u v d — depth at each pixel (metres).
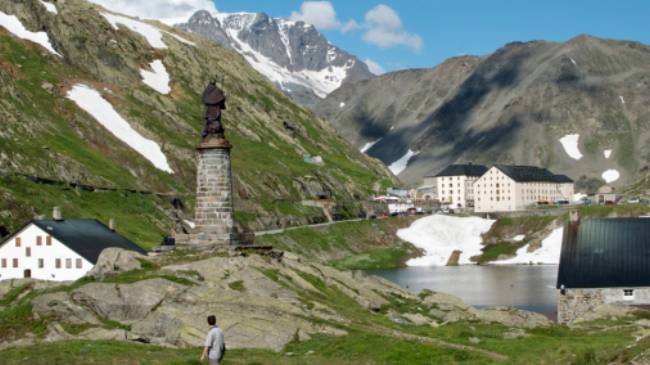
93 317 67.62
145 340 63.09
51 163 192.62
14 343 61.97
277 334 62.75
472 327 75.94
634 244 96.56
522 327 77.12
